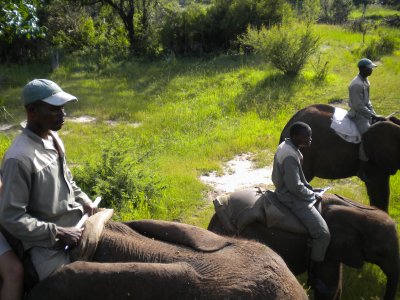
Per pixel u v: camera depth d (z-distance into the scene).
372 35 27.12
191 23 23.98
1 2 7.90
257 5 23.83
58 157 3.13
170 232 3.34
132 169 8.22
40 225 2.90
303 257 4.96
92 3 25.30
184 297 2.86
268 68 19.03
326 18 36.06
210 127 12.59
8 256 3.00
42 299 2.82
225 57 22.28
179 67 20.91
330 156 7.02
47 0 22.56
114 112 14.27
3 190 2.86
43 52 22.81
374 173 6.98
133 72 20.45
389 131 6.66
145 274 2.85
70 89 17.33
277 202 4.92
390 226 4.96
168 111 14.22
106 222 3.36
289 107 14.05
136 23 26.39
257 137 11.56
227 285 2.92
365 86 7.17
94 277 2.83
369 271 6.04
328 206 5.07
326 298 4.90
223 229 4.89
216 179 9.45
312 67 18.92
